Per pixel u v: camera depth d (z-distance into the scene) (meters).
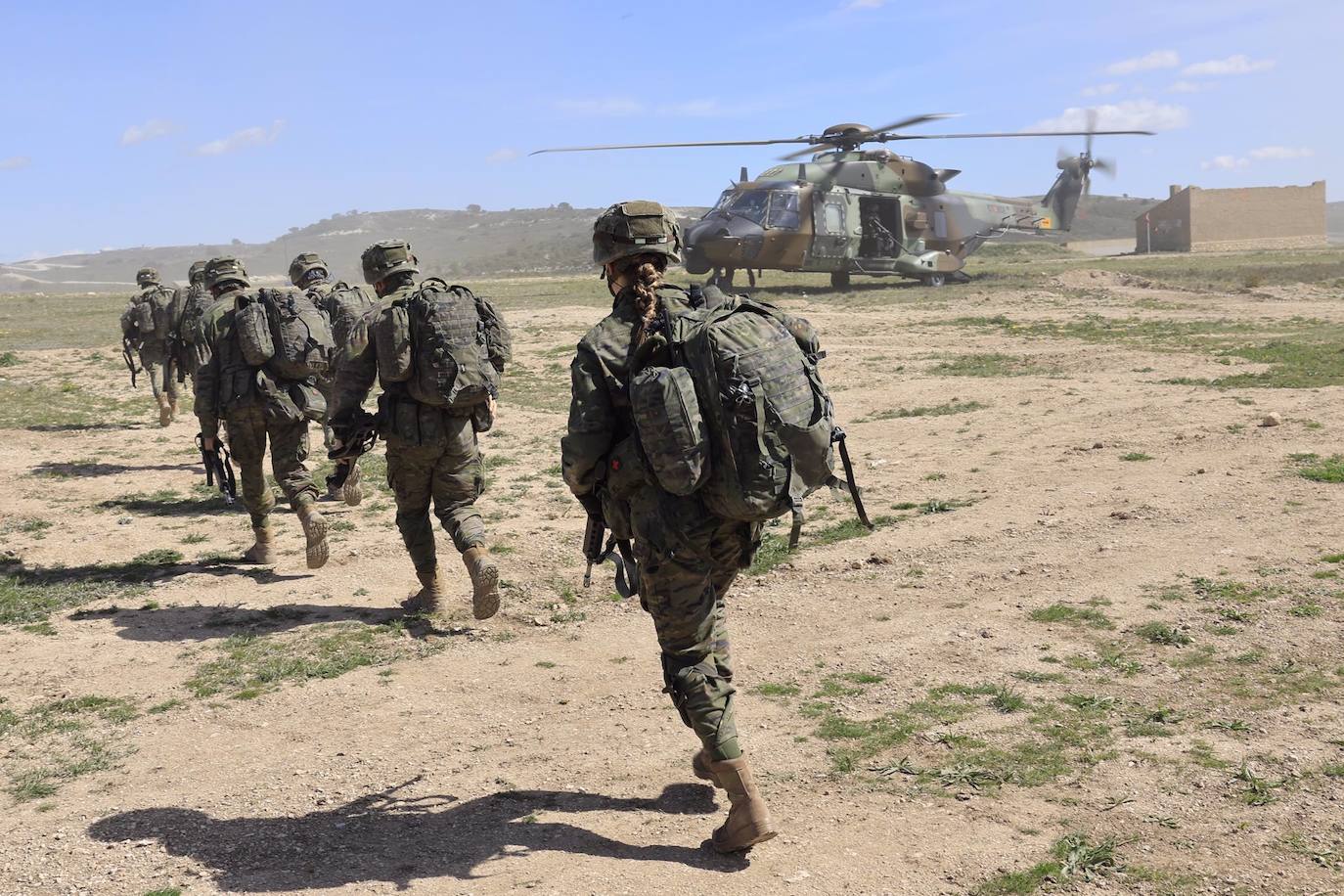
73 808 3.93
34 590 6.77
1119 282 30.78
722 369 3.32
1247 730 4.03
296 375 6.98
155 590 6.81
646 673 5.23
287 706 4.93
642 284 3.56
